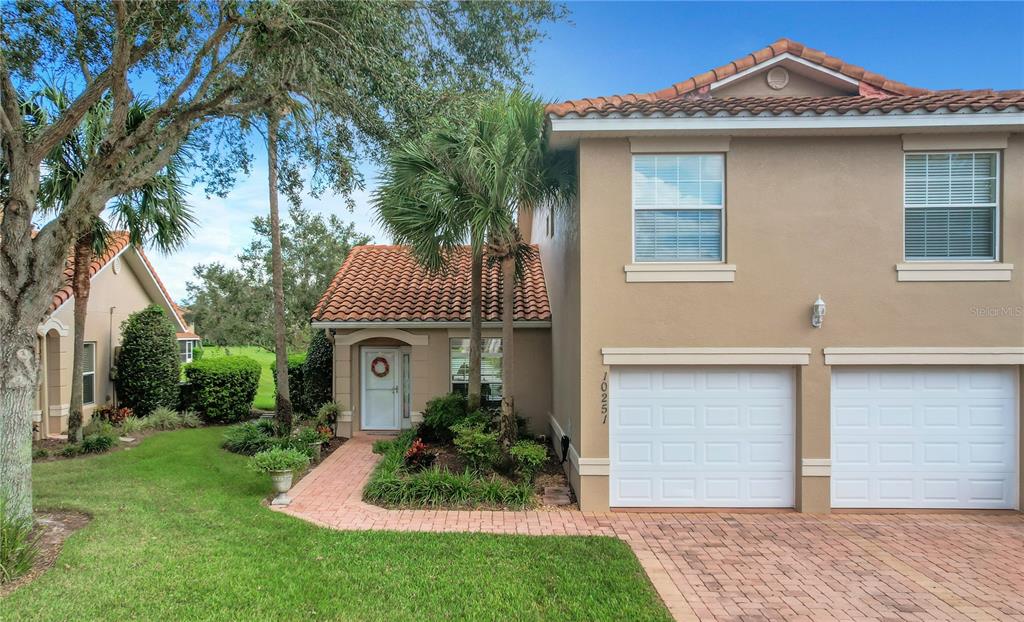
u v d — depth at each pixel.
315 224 26.12
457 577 6.13
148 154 8.15
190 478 9.85
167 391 15.93
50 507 8.05
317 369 16.78
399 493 8.91
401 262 16.73
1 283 6.77
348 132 8.83
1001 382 9.02
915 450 9.06
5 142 6.95
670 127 8.55
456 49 9.55
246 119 9.09
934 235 8.95
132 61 7.66
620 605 5.59
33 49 7.96
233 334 27.14
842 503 9.06
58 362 14.05
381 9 7.80
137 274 17.61
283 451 9.20
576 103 8.91
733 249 8.94
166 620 5.07
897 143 8.88
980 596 6.01
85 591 5.53
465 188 9.46
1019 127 8.45
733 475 9.11
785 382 9.12
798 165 8.95
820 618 5.53
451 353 14.38
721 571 6.61
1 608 5.16
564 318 11.23
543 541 7.31
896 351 8.84
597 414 8.95
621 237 8.98
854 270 8.91
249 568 6.19
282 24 7.36
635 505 9.09
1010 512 8.93
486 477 9.62
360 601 5.53
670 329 8.94
